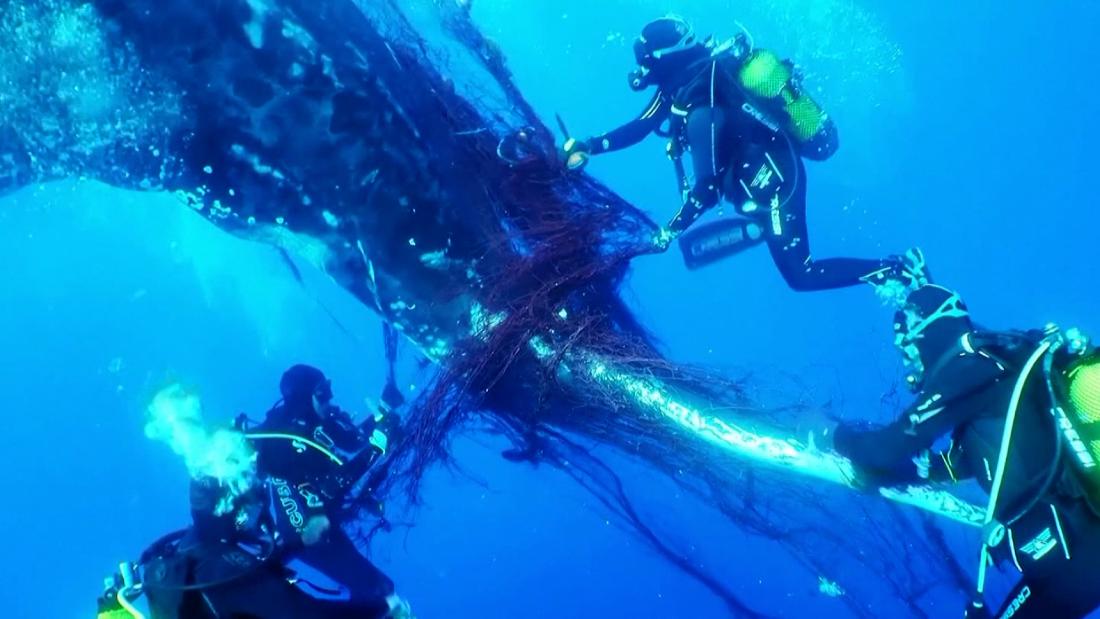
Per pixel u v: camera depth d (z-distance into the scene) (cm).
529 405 367
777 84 370
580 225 371
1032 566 238
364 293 357
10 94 294
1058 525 229
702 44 377
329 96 315
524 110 410
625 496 425
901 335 279
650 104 391
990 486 246
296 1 319
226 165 316
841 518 380
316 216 332
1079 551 227
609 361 358
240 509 311
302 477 358
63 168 319
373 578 392
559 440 380
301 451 359
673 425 354
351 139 321
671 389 355
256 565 302
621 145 388
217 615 291
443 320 362
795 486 364
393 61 355
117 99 298
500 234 365
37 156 311
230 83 302
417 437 370
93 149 311
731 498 371
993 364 241
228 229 347
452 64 406
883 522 379
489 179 373
